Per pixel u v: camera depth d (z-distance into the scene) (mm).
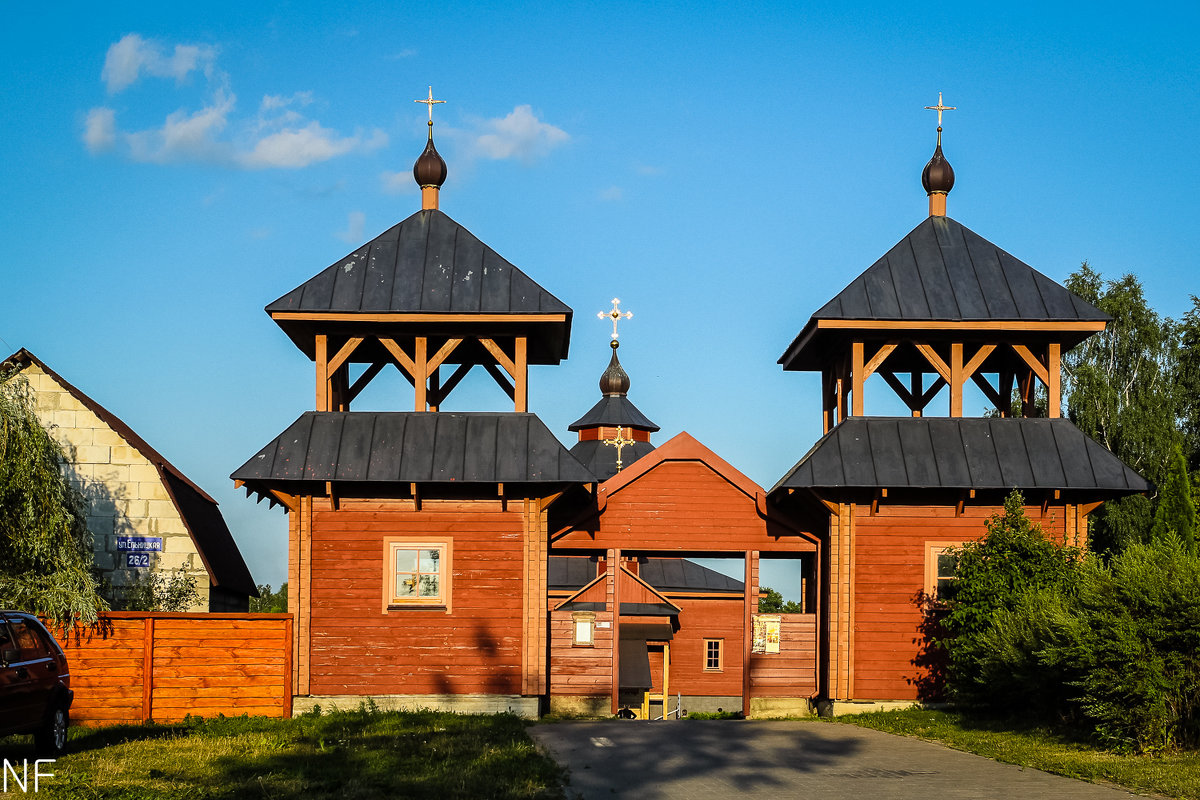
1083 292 47719
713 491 26281
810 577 26906
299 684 23219
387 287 24203
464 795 13859
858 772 15898
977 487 23562
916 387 28625
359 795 13844
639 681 37812
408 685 23453
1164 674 16938
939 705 23641
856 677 24016
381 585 23625
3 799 13383
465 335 24562
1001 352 27297
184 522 29938
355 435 23766
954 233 26125
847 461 24000
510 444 23750
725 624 40781
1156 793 14141
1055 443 24234
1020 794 14148
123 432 30172
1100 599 17750
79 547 23578
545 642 23906
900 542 24250
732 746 18422
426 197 26047
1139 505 43062
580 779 15203
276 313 23625
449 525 23844
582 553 28453
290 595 23500
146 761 16344
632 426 45500
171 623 22953
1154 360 46375
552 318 23859
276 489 23594
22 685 15914
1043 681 19188
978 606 22219
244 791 14008
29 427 22672
